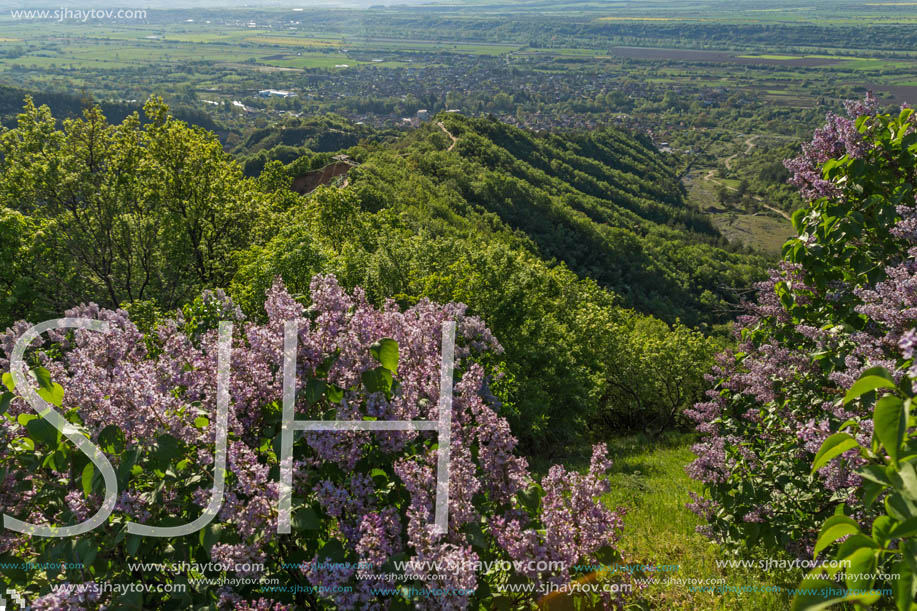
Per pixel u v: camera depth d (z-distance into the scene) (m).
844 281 5.06
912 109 5.16
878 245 4.91
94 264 23.03
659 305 77.12
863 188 5.10
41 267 21.16
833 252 5.05
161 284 24.95
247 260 19.16
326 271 15.33
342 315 3.91
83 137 23.69
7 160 22.38
